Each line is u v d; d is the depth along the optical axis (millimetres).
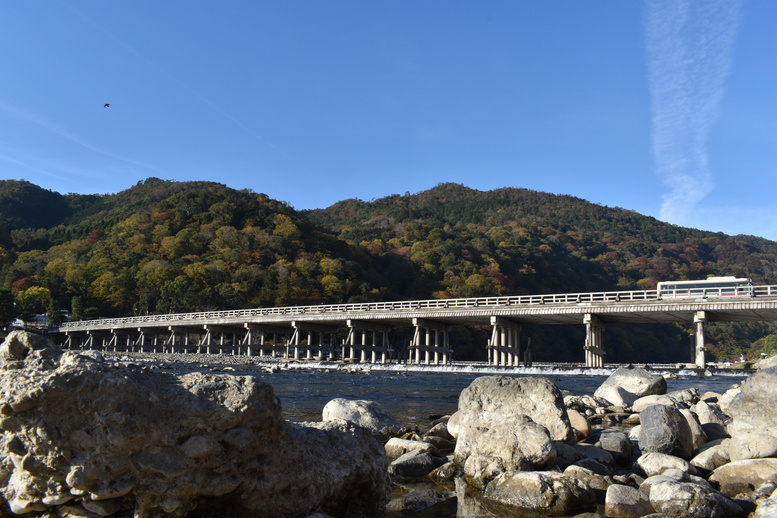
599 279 171875
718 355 126562
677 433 10875
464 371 52312
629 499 8164
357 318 65250
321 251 136125
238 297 104188
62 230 162500
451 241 152125
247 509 5992
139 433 5141
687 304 44688
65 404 5008
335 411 14617
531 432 9945
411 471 10766
